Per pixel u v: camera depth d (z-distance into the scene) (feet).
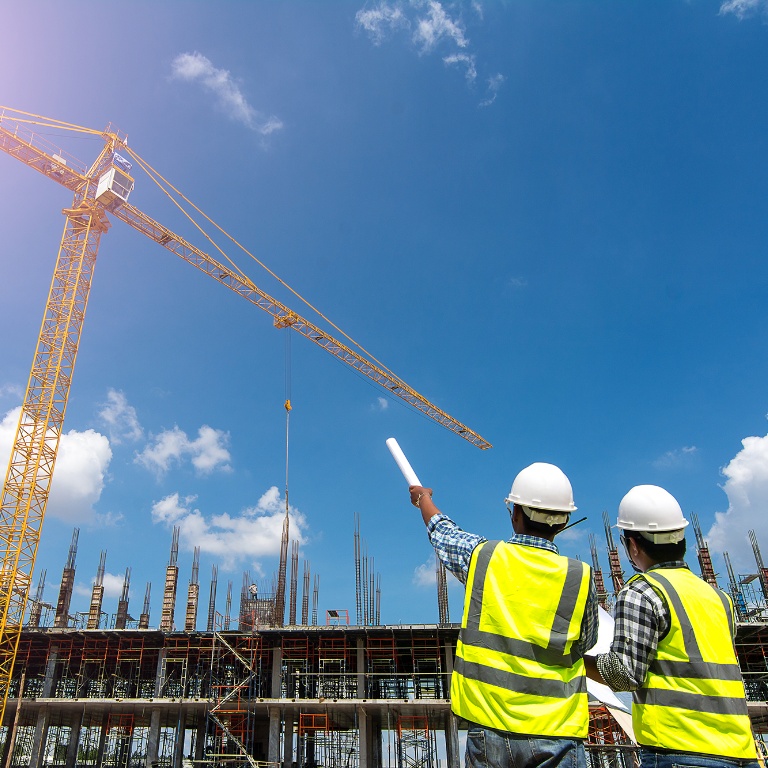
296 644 148.77
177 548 169.68
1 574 142.00
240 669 152.25
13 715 165.07
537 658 10.41
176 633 145.59
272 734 133.18
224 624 154.71
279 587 155.84
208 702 137.08
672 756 11.37
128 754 157.58
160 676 143.95
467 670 10.73
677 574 12.68
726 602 12.64
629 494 13.97
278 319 229.25
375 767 173.99
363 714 134.00
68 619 175.32
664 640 11.93
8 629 142.61
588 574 10.87
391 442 13.98
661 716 11.63
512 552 11.10
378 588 171.42
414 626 135.95
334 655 151.23
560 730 10.01
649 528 13.29
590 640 10.77
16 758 172.86
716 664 11.79
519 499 11.74
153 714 141.28
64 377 161.38
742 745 11.34
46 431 154.10
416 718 160.15
